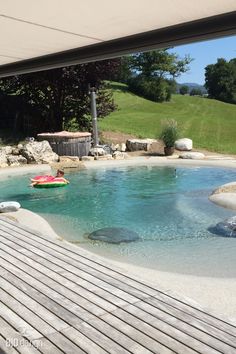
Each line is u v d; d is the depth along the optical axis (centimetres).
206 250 600
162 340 272
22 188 1167
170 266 532
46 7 235
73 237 683
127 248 615
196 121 3059
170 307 321
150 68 4622
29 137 1920
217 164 1498
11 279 383
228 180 1245
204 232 702
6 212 792
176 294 347
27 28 279
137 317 304
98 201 998
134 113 3325
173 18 243
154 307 321
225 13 231
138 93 4559
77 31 280
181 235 686
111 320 300
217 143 2188
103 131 2225
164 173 1394
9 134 2003
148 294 346
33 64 391
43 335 281
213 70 5347
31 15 249
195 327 288
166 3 219
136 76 4703
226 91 5256
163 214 850
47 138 1664
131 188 1159
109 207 929
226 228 709
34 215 769
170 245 629
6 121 2105
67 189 1155
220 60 5306
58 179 1201
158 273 461
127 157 1692
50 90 1998
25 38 304
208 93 5484
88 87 1831
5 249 475
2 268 412
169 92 4619
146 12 234
